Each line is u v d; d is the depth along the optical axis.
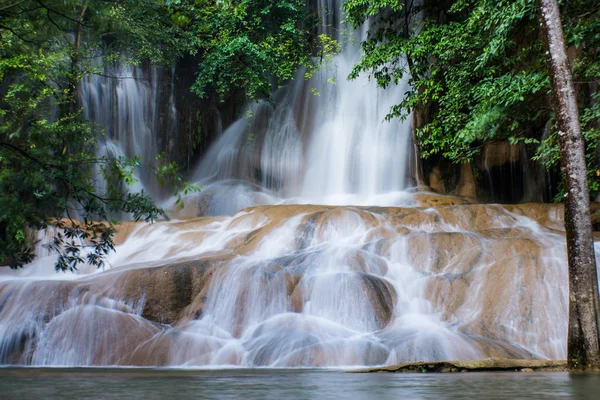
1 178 7.66
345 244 14.14
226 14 26.00
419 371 6.05
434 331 10.15
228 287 11.45
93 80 27.88
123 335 10.42
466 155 19.00
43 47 17.77
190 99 30.91
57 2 9.93
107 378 4.59
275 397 2.69
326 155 28.45
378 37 22.70
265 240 15.07
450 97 19.00
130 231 17.06
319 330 10.42
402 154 26.56
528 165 24.14
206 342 10.17
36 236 16.03
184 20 6.95
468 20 18.42
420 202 22.48
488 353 9.41
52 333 10.52
